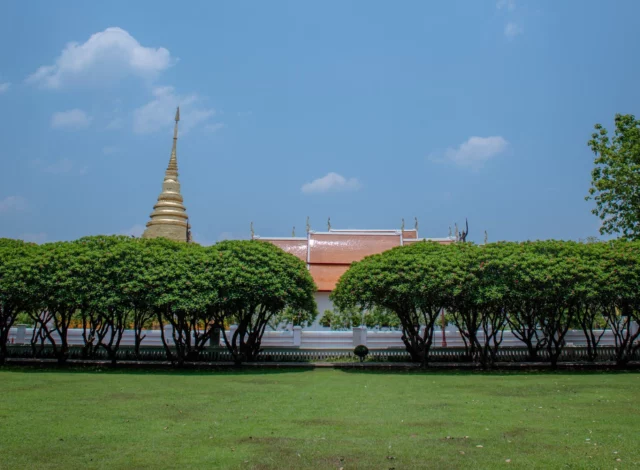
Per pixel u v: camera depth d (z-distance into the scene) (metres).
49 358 29.38
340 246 52.81
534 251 25.25
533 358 28.42
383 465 8.10
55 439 9.69
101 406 13.48
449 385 18.55
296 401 14.57
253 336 27.94
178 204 49.50
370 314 38.16
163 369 25.58
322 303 47.78
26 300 24.23
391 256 25.81
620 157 32.62
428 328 26.19
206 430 10.55
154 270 24.05
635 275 23.17
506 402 14.39
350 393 16.36
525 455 8.63
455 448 9.08
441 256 24.95
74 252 24.69
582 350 29.50
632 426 10.91
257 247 25.94
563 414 12.40
